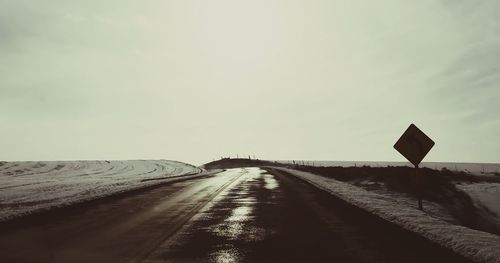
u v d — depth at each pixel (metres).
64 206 15.12
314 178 34.31
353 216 12.53
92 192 21.53
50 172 77.94
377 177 34.69
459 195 28.67
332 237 9.15
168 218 12.43
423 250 7.77
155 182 30.17
